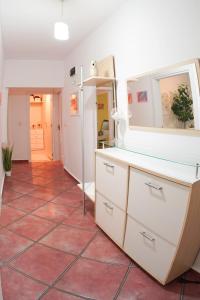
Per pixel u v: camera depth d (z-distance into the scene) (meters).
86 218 2.81
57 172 5.23
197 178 1.45
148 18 2.11
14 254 2.07
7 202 3.34
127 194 1.97
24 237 2.36
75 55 4.20
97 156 2.47
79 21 3.01
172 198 1.51
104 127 3.12
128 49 2.47
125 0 2.46
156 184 1.64
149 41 2.12
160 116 2.03
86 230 2.52
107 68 2.89
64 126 5.34
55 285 1.70
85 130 3.83
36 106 8.82
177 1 1.78
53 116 6.46
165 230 1.59
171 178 1.50
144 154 2.28
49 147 7.29
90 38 3.46
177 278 1.76
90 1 2.49
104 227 2.38
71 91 4.56
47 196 3.60
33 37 3.61
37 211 3.02
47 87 5.16
